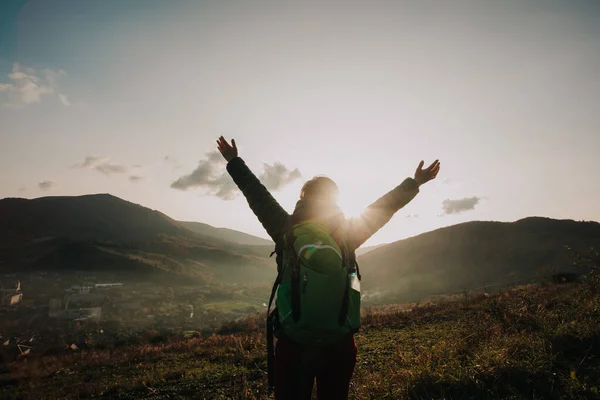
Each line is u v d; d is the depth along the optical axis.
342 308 1.87
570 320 5.23
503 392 3.33
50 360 15.10
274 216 2.21
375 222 2.21
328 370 1.99
